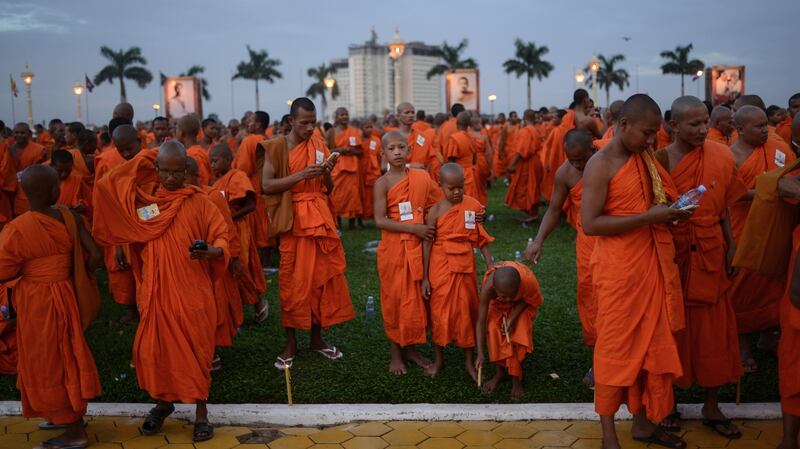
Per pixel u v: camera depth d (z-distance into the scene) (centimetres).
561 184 511
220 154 676
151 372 441
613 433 411
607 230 391
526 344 484
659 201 386
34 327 428
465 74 3497
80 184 767
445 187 522
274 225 556
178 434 462
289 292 564
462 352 602
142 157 456
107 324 714
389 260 546
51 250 433
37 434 471
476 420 470
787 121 867
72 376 436
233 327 595
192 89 3906
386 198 551
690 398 491
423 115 1781
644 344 389
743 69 2717
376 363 575
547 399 496
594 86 3372
